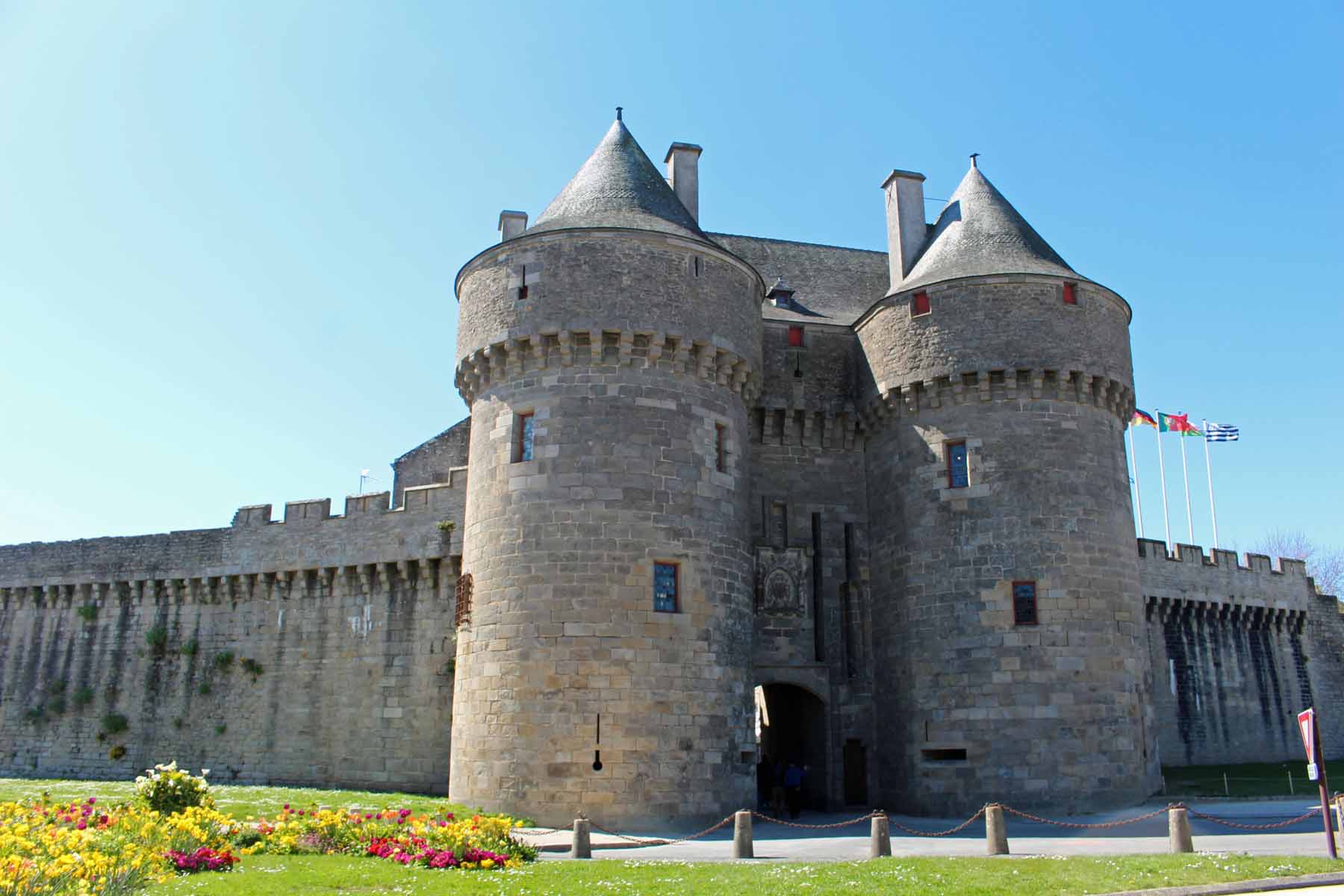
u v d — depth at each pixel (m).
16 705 42.81
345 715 36.47
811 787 32.62
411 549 36.44
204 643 40.00
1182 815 19.55
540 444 27.34
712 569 27.50
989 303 30.94
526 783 25.12
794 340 34.38
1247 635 50.50
